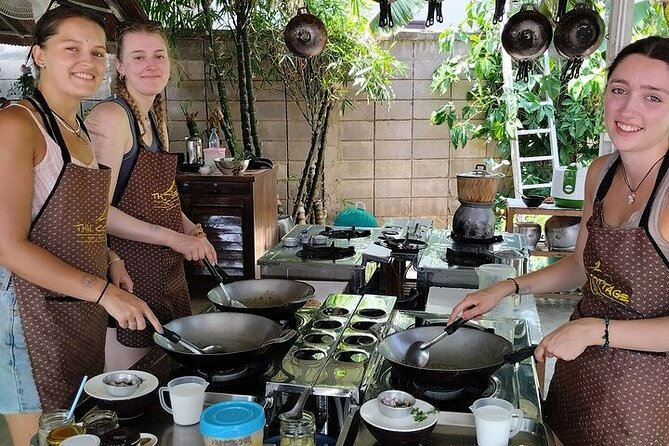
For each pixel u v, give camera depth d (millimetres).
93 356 1662
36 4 2758
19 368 1542
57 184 1495
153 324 1445
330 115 5035
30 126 1437
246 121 4586
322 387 1314
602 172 1554
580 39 3373
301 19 3598
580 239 1686
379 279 2746
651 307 1367
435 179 5297
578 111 5020
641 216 1351
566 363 1562
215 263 1964
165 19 4492
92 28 1526
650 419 1405
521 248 2672
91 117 1838
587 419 1480
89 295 1440
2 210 1380
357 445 1201
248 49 4473
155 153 1990
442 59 5098
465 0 5309
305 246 2639
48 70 1521
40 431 1164
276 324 1532
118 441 1079
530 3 3623
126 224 1907
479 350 1487
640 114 1299
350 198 5324
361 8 4879
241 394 1358
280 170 5129
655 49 1285
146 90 1933
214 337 1561
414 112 5180
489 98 5074
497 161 5262
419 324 1727
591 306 1495
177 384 1300
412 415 1185
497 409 1187
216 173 3818
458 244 2727
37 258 1410
